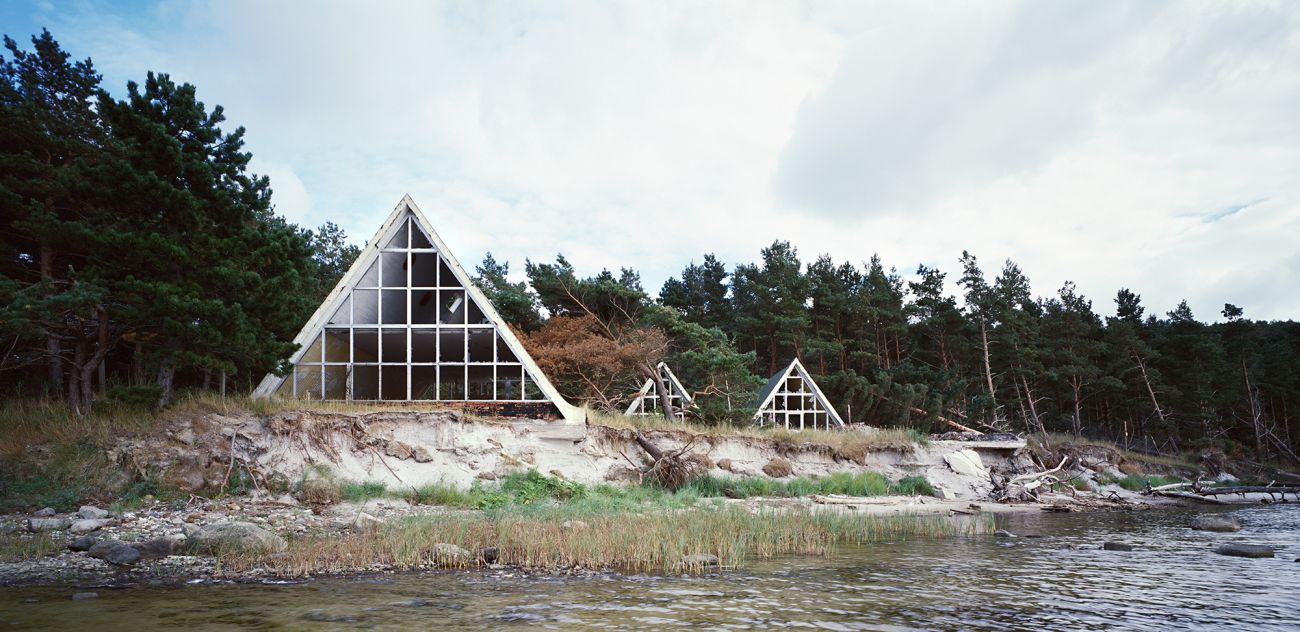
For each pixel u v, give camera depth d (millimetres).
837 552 18234
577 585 13422
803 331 65625
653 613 11258
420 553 15750
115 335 23906
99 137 26719
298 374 29922
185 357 21656
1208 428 72438
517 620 10688
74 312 21062
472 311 33406
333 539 16500
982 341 69625
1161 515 31219
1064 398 77000
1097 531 24438
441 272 33031
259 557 15047
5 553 14633
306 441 23969
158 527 17125
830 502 30250
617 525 18234
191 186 24266
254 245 24609
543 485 26203
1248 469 63344
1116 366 75750
